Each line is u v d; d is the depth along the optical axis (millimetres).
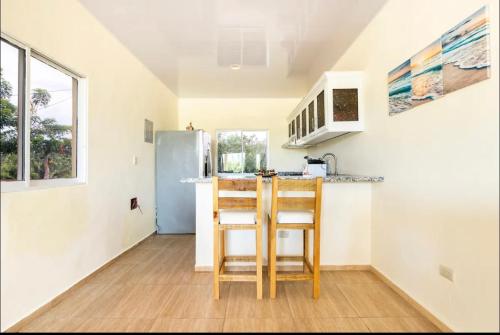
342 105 2799
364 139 2764
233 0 2311
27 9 1786
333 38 2984
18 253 1695
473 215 1456
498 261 1324
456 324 1567
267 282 2354
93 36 2541
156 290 2184
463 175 1518
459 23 1538
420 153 1883
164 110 4703
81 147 2400
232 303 1973
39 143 1971
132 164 3371
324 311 1865
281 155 5754
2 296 1592
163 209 4176
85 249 2371
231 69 3973
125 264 2785
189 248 3352
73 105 2350
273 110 5750
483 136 1395
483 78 1386
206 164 4461
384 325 1712
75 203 2248
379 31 2451
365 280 2379
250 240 2604
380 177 2416
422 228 1859
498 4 1312
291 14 2504
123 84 3154
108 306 1931
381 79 2420
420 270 1877
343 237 2600
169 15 2533
